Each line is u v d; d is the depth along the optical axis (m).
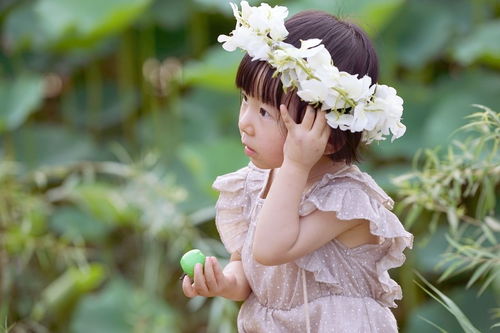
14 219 4.74
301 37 2.08
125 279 5.57
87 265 5.09
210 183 4.83
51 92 6.61
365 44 2.12
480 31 5.14
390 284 2.15
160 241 5.05
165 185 4.70
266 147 2.08
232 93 5.49
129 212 4.92
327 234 2.07
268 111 2.06
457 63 6.13
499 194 4.98
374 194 2.11
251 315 2.23
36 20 5.71
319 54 1.97
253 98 2.07
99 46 5.96
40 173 4.93
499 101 5.02
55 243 5.03
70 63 6.11
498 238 4.47
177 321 5.18
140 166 4.79
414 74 5.91
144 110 6.36
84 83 6.36
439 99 5.32
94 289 5.55
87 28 5.41
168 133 5.71
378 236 2.16
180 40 6.16
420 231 5.07
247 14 2.08
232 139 5.16
